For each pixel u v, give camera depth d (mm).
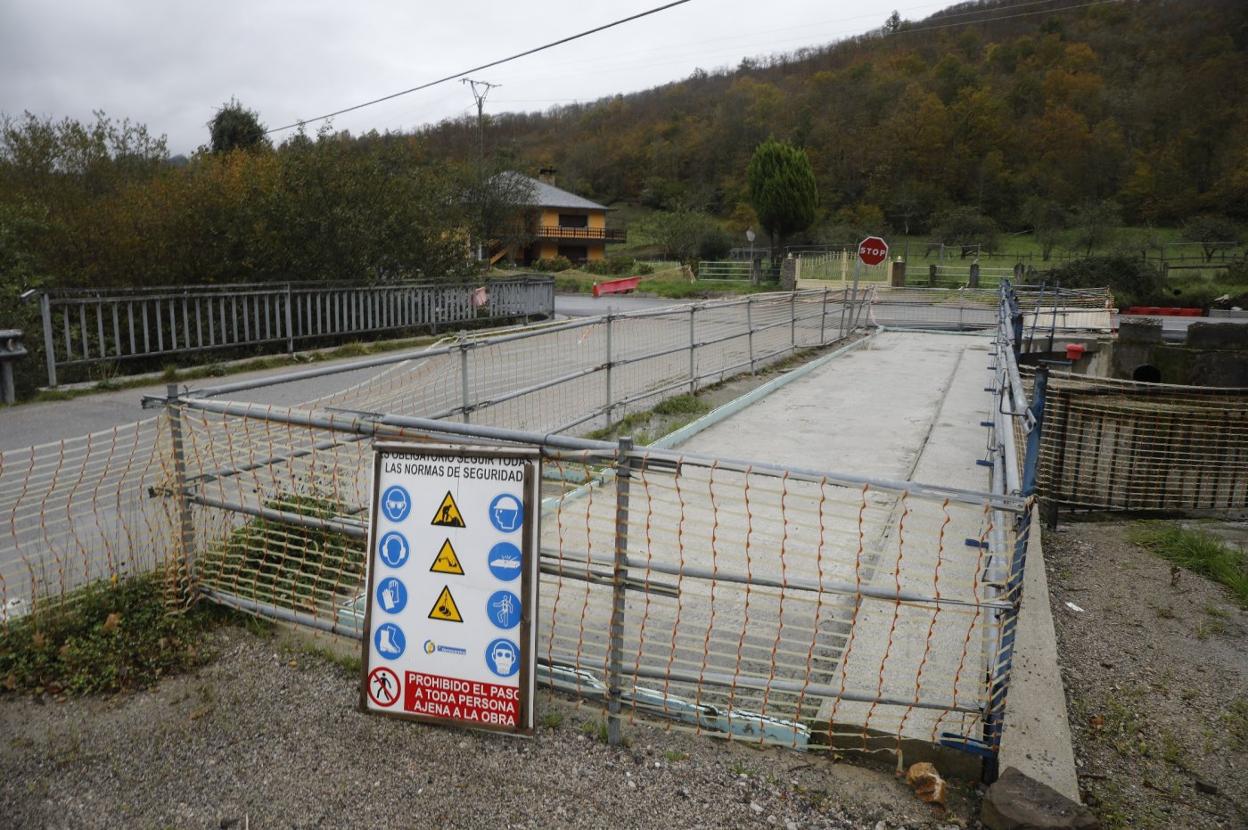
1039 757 3506
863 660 4023
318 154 17172
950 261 53594
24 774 3293
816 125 90812
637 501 6195
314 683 3875
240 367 13680
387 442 3420
